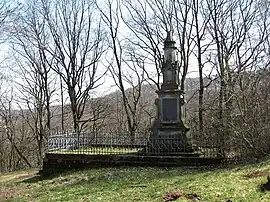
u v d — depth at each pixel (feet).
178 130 76.38
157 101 79.15
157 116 78.54
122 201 42.75
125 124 164.86
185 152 73.46
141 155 73.61
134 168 69.62
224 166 61.98
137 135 90.07
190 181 48.73
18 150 150.82
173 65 79.77
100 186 54.29
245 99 64.44
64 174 71.77
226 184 43.01
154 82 131.34
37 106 144.66
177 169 65.10
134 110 142.82
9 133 160.04
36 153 161.89
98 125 160.45
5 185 69.82
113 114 167.02
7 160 167.32
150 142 76.54
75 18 132.77
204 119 89.71
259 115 63.77
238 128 64.64
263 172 46.29
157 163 71.26
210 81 108.27
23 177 79.66
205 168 63.21
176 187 45.70
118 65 135.64
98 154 75.31
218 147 70.18
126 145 87.04
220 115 74.38
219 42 107.45
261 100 65.00
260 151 62.80
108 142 88.33
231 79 71.15
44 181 68.59
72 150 83.46
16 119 163.32
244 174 47.78
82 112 138.31
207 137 72.84
